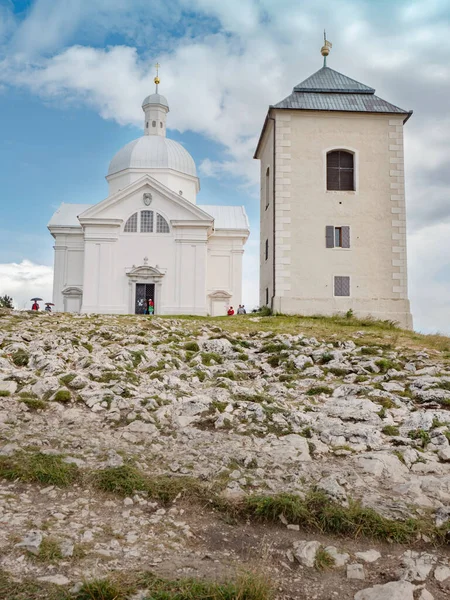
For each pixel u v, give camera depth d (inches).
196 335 738.2
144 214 1784.0
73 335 683.4
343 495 253.4
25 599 176.7
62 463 278.4
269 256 1183.6
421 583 200.8
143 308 1759.4
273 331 792.3
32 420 353.7
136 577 193.0
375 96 1187.9
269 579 195.9
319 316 1074.1
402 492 265.1
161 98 2263.8
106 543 216.1
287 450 311.7
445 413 377.1
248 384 492.7
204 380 488.4
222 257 2004.2
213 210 2175.2
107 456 294.5
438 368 528.1
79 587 183.0
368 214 1133.1
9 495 251.1
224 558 211.9
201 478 275.9
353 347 662.5
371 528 232.2
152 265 1759.4
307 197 1130.0
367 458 301.3
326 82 1205.7
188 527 234.1
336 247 1119.0
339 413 388.5
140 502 253.1
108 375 459.2
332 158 1157.1
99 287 1732.3
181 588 186.9
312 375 520.1
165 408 378.0
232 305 1978.3
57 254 1959.9
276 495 252.8
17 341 614.9
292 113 1144.2
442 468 299.0
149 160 2110.0
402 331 891.4
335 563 211.8
